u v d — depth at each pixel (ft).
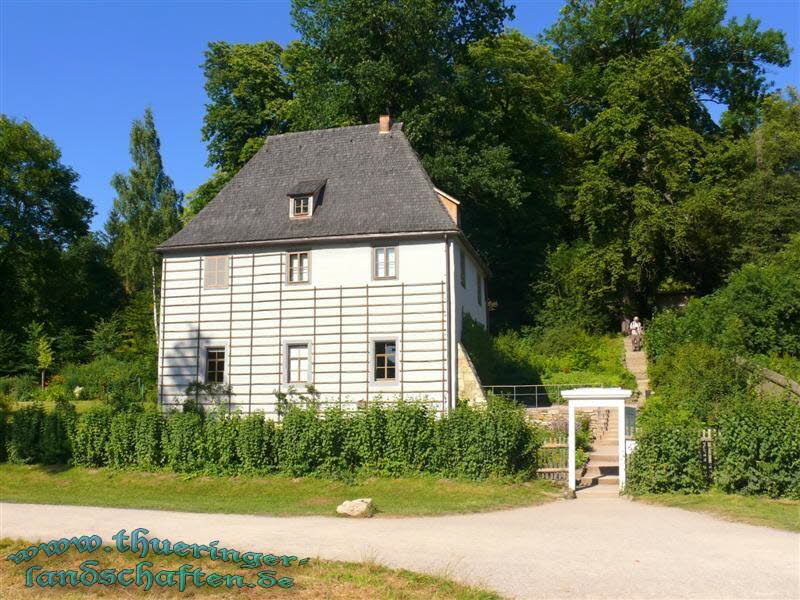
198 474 83.51
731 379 93.50
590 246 154.71
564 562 41.39
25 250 183.01
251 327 102.73
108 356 176.04
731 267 152.66
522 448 76.02
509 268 168.45
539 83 167.12
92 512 62.80
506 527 53.21
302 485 78.02
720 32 169.37
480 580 37.63
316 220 103.81
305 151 114.42
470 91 146.41
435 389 95.09
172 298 106.42
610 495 67.67
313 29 133.18
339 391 98.12
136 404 95.71
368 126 114.32
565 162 172.86
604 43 170.91
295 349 101.45
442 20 133.90
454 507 63.31
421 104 133.90
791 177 150.10
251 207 109.09
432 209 100.37
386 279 98.73
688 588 35.99
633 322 137.59
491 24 150.51
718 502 61.72
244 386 101.76
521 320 166.09
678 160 148.25
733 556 42.80
